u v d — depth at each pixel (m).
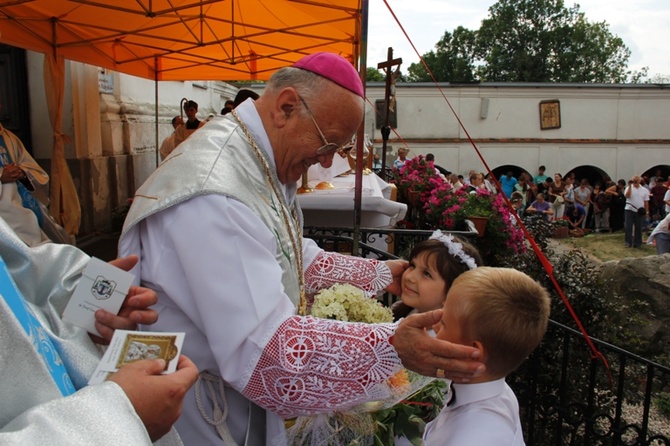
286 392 1.48
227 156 1.65
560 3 47.47
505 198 2.95
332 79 1.71
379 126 21.53
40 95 7.21
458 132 21.89
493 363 1.54
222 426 1.64
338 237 3.86
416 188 6.96
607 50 48.00
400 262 2.34
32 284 1.26
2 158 4.84
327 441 1.77
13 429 0.80
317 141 1.75
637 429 3.41
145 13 4.94
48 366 1.00
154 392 1.00
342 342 1.47
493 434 1.49
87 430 0.82
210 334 1.47
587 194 18.53
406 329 1.40
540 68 48.25
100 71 8.22
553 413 4.02
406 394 1.75
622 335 4.88
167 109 11.77
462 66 50.75
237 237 1.49
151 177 1.66
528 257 5.24
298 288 1.85
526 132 22.09
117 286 1.24
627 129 22.25
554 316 4.72
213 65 8.62
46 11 6.01
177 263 1.52
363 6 3.56
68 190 6.42
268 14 6.46
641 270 7.82
